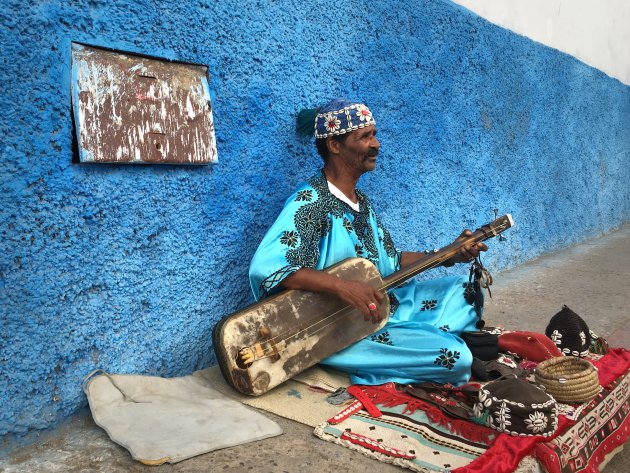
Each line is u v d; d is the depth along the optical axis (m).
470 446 2.02
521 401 1.98
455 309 2.79
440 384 2.48
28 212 2.02
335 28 3.15
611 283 4.77
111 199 2.25
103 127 2.17
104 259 2.25
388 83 3.55
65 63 2.07
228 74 2.63
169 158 2.38
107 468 1.93
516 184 5.12
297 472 1.91
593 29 6.45
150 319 2.44
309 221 2.53
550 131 5.64
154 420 2.14
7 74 1.93
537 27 5.24
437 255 2.68
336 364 2.54
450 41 4.02
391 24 3.51
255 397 2.39
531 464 1.90
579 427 2.11
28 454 2.03
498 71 4.63
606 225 7.32
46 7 2.00
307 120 2.89
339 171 2.66
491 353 2.72
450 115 4.11
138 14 2.25
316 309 2.47
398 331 2.55
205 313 2.65
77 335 2.19
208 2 2.50
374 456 2.00
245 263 2.81
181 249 2.52
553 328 2.78
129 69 2.24
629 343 3.46
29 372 2.06
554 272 5.11
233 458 1.98
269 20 2.79
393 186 3.68
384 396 2.38
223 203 2.68
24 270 2.03
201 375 2.55
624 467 2.32
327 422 2.19
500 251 5.01
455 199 4.27
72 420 2.19
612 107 7.17
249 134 2.76
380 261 2.81
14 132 1.96
